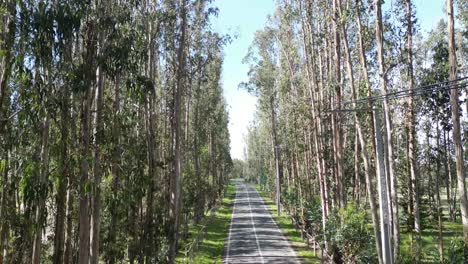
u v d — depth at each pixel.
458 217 43.09
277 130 52.84
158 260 18.62
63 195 12.26
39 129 11.47
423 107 24.34
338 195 23.11
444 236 30.62
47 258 15.16
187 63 28.67
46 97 10.90
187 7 23.44
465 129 26.03
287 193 45.81
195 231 37.88
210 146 52.62
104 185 13.79
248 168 131.88
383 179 11.16
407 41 21.03
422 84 22.97
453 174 41.72
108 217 16.31
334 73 23.27
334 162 24.80
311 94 26.33
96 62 11.75
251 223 45.09
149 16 19.36
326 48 25.17
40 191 10.14
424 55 28.58
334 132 23.25
